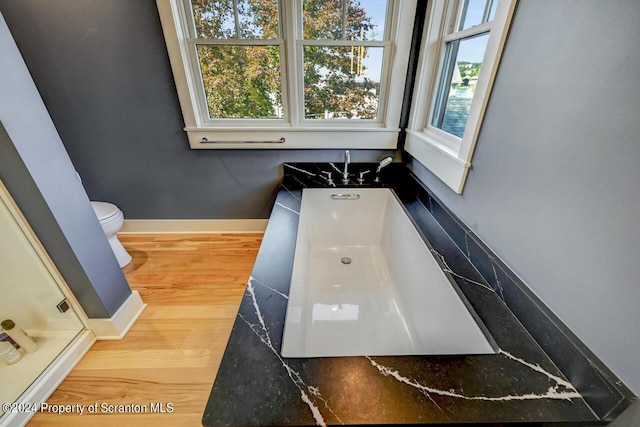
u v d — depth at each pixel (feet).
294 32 5.19
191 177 6.66
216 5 5.09
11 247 3.56
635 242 1.72
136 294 4.92
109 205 6.09
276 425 2.00
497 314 2.80
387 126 6.04
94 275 4.02
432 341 3.65
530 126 2.59
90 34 5.09
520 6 2.64
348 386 2.20
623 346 1.84
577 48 2.05
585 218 2.06
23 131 3.00
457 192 3.90
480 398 2.12
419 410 2.06
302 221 5.26
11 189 3.17
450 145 4.47
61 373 3.89
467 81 4.19
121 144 6.21
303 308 4.00
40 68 5.34
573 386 2.16
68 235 3.59
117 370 4.03
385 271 5.91
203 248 6.84
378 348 4.28
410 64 5.49
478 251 3.41
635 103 1.66
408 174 6.02
